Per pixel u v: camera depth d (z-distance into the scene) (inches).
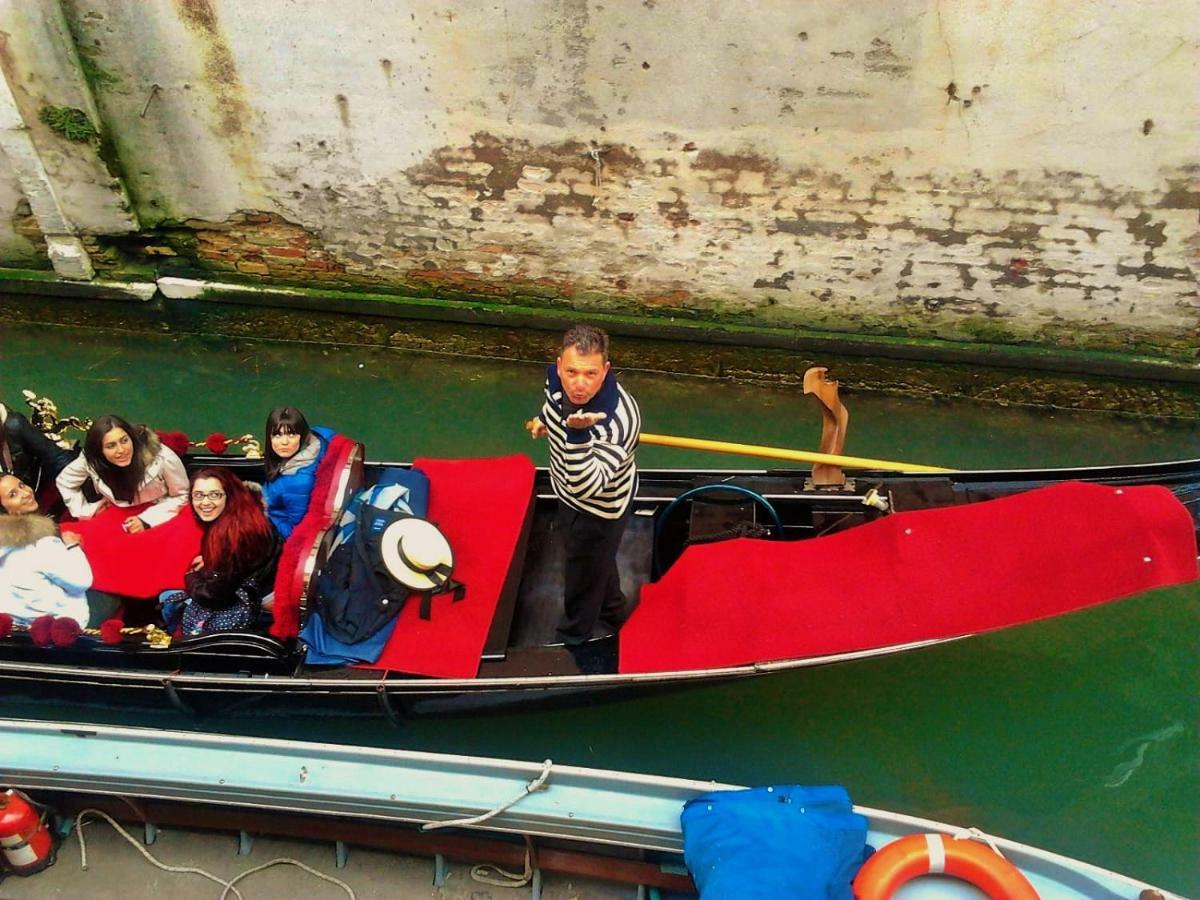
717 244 232.1
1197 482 162.2
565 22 201.9
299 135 229.1
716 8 195.5
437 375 257.8
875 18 191.5
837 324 242.1
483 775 154.9
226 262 259.0
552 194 230.2
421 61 212.2
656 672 154.9
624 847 156.3
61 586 163.0
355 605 162.4
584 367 118.4
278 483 169.5
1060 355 234.4
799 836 139.3
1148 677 187.2
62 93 224.5
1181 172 202.4
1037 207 213.2
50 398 248.4
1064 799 173.0
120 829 163.3
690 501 176.2
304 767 156.5
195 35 214.4
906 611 151.1
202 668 163.2
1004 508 151.3
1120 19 185.2
